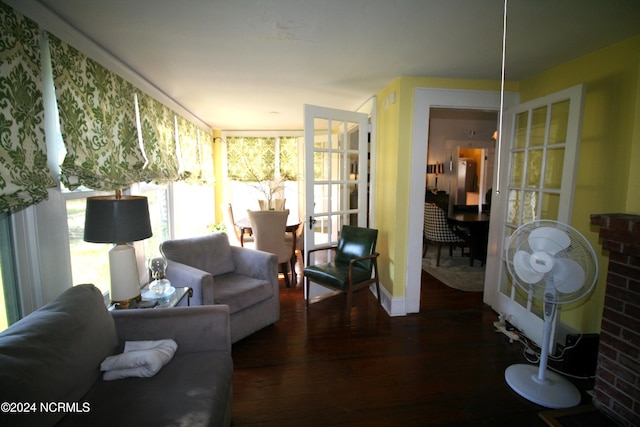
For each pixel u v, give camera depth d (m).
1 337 1.03
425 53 2.10
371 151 3.30
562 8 1.53
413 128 2.65
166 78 2.63
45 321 1.14
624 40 1.89
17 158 1.34
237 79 2.66
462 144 5.92
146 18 1.63
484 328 2.59
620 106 1.92
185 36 1.84
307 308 3.00
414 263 2.82
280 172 5.59
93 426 1.05
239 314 2.31
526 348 2.24
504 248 2.74
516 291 2.60
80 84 1.78
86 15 1.60
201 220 4.88
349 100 3.43
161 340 1.49
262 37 1.85
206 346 1.54
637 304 1.50
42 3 1.49
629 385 1.53
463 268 4.25
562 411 1.65
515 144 2.64
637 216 1.62
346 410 1.69
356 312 2.93
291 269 3.86
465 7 1.52
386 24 1.70
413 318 2.79
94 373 1.25
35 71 1.46
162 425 1.06
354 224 3.58
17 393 0.89
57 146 1.67
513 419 1.62
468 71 2.47
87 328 1.26
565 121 2.19
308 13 1.58
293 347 2.31
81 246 2.01
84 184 1.75
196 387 1.25
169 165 3.16
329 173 3.10
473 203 6.46
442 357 2.18
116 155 2.15
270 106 3.69
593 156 2.09
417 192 2.73
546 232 1.73
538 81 2.53
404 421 1.61
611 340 1.61
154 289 1.94
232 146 5.49
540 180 2.29
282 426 1.58
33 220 1.53
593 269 1.65
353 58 2.19
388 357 2.18
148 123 2.68
